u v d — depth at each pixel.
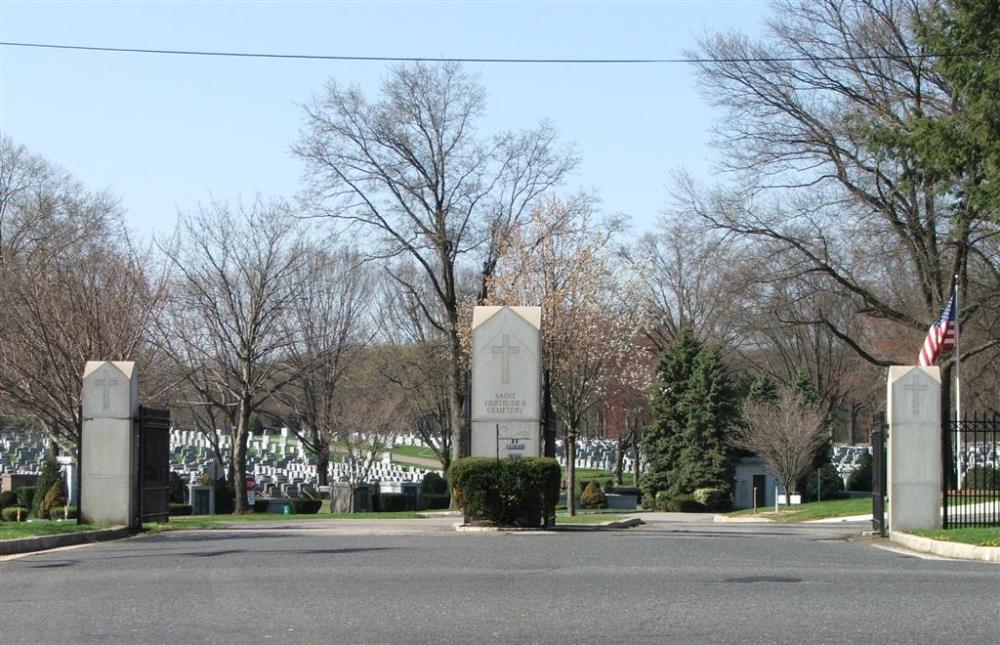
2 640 10.11
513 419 24.47
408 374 64.81
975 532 19.89
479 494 23.80
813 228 40.56
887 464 22.56
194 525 27.00
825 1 40.78
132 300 38.75
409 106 48.06
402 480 67.69
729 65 40.19
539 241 44.66
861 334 69.19
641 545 19.16
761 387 62.50
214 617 11.08
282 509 50.94
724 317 54.31
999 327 44.53
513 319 24.62
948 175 28.00
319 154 48.25
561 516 39.56
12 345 34.97
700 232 43.62
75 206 59.25
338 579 13.87
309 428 69.06
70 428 33.09
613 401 67.56
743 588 12.77
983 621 10.38
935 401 22.03
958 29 26.64
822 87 39.53
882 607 11.26
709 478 60.84
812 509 41.75
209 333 50.19
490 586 13.07
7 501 42.50
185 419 78.19
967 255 39.47
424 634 10.07
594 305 44.91
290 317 60.91
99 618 11.14
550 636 9.89
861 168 38.47
